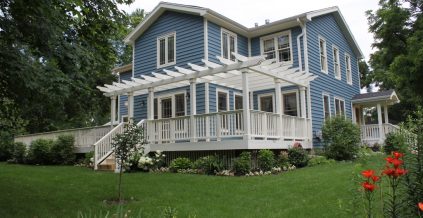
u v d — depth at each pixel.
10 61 6.84
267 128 11.89
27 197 7.66
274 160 11.45
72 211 6.55
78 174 11.17
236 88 16.17
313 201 6.59
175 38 16.36
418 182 3.59
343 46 20.50
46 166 15.55
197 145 12.04
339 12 18.84
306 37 15.77
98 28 8.61
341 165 11.30
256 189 7.95
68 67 7.79
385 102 20.03
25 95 7.50
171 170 11.89
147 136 13.65
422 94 18.84
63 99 8.16
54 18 7.28
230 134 11.35
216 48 15.54
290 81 13.30
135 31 17.69
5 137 19.41
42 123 10.26
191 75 12.41
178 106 16.25
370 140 19.33
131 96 14.70
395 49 20.86
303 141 14.09
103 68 9.60
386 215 3.69
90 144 16.39
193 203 6.90
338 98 18.64
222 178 9.66
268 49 16.77
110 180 9.71
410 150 3.73
